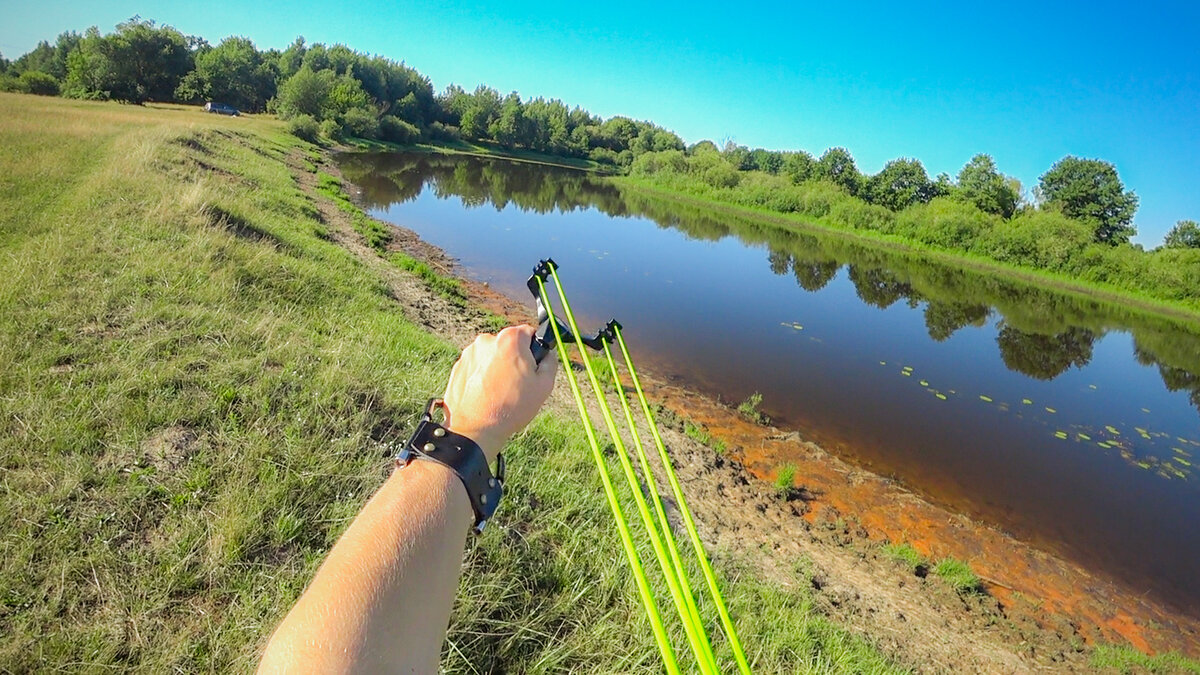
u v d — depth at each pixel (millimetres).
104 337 4992
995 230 37469
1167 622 6504
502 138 83188
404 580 560
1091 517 8375
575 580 3658
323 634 512
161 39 57469
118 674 2494
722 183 58156
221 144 22922
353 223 17484
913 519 7668
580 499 4582
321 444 4152
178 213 8797
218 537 3174
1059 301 27891
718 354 13016
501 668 2980
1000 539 7547
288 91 54594
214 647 2674
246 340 5504
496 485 700
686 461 7512
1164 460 10734
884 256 34406
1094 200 50000
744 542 5914
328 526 3492
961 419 11312
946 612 5871
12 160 11945
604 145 96000
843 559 6375
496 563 3521
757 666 3568
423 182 37125
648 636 3316
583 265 19953
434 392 5562
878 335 16562
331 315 7340
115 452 3652
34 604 2689
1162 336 23562
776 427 9773
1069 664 5508
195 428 4031
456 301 12398
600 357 11523
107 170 11297
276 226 11391
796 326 16156
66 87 54219
